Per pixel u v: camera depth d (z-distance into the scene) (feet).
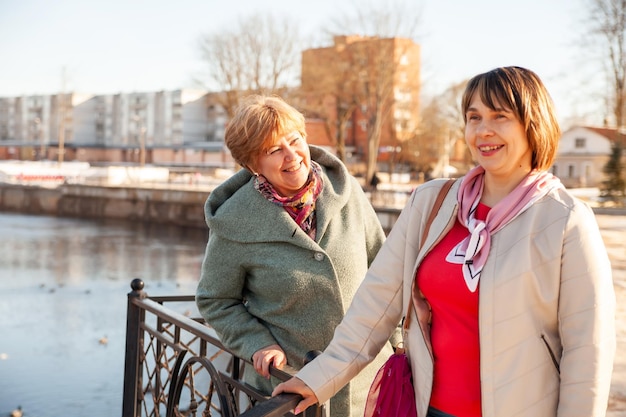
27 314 36.17
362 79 133.28
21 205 127.24
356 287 6.91
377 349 5.60
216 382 6.61
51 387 23.32
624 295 24.88
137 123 297.94
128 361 9.11
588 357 4.40
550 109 4.86
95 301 40.81
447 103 167.43
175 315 7.70
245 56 138.82
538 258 4.61
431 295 5.06
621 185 88.43
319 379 5.27
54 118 310.65
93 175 153.07
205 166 250.98
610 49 95.71
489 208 4.98
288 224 6.59
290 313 6.71
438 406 4.99
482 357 4.66
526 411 4.56
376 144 134.62
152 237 84.38
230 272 6.77
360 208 7.32
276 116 6.38
